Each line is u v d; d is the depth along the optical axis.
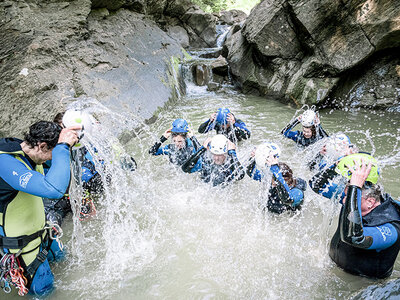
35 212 2.22
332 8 6.72
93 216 3.36
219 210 3.46
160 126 6.18
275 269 2.62
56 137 2.05
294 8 7.10
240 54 9.07
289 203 3.01
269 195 3.29
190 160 3.74
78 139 2.13
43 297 2.37
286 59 7.96
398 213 2.16
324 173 2.83
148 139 5.50
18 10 5.75
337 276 2.49
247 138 5.11
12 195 2.04
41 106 5.11
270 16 7.74
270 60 8.16
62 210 3.30
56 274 2.61
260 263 2.70
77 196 2.99
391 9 6.38
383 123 6.05
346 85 7.43
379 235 2.04
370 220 2.12
